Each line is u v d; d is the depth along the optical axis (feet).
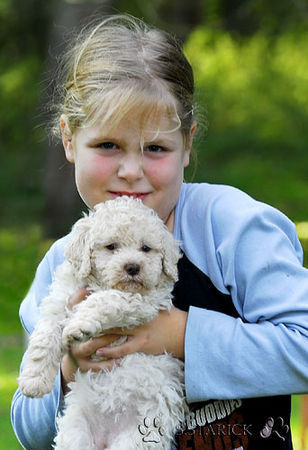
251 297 12.63
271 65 92.68
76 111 13.62
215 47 88.63
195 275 13.30
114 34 14.14
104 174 13.51
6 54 83.51
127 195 13.73
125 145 13.26
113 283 13.11
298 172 83.05
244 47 89.66
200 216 13.60
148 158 13.46
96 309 12.67
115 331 13.03
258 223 12.94
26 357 13.23
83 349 13.03
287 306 12.39
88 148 13.58
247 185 78.84
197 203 13.84
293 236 13.71
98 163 13.50
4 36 81.10
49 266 15.10
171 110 13.26
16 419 14.67
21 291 55.06
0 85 87.30
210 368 12.28
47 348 12.90
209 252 13.08
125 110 12.96
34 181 89.15
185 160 14.40
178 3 85.51
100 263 13.46
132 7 72.28
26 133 91.91
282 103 92.27
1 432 26.04
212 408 13.03
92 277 13.73
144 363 13.24
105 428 13.57
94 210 14.02
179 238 13.92
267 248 12.73
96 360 13.41
